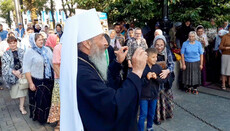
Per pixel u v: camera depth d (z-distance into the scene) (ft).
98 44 4.47
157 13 18.80
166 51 11.43
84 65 4.23
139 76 4.19
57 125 11.34
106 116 3.86
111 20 22.56
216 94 15.79
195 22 19.62
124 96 3.91
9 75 13.41
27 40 19.75
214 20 20.71
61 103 4.26
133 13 18.57
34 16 48.62
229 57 16.24
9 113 14.62
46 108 11.99
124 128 4.09
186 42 15.80
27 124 12.64
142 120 9.78
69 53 4.16
